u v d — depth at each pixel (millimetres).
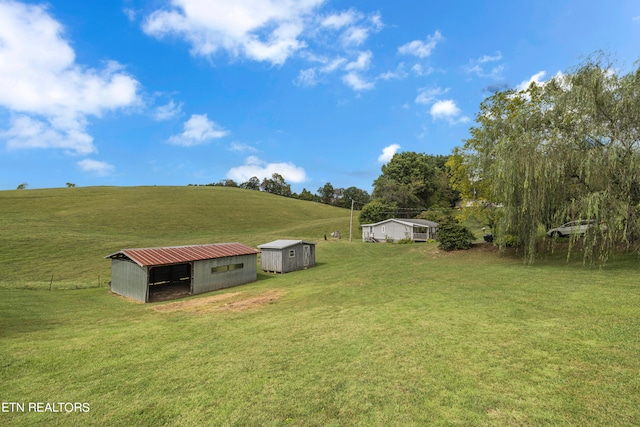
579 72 12891
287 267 21984
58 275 21438
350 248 31484
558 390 4387
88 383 5664
